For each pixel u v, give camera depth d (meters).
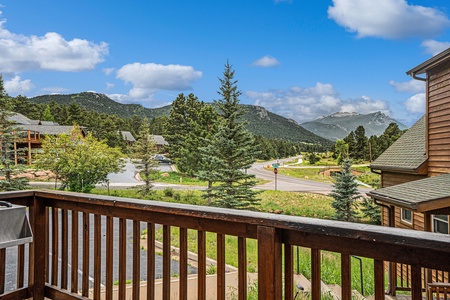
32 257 2.26
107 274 1.91
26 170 18.03
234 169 13.41
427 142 8.09
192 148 23.09
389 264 6.04
